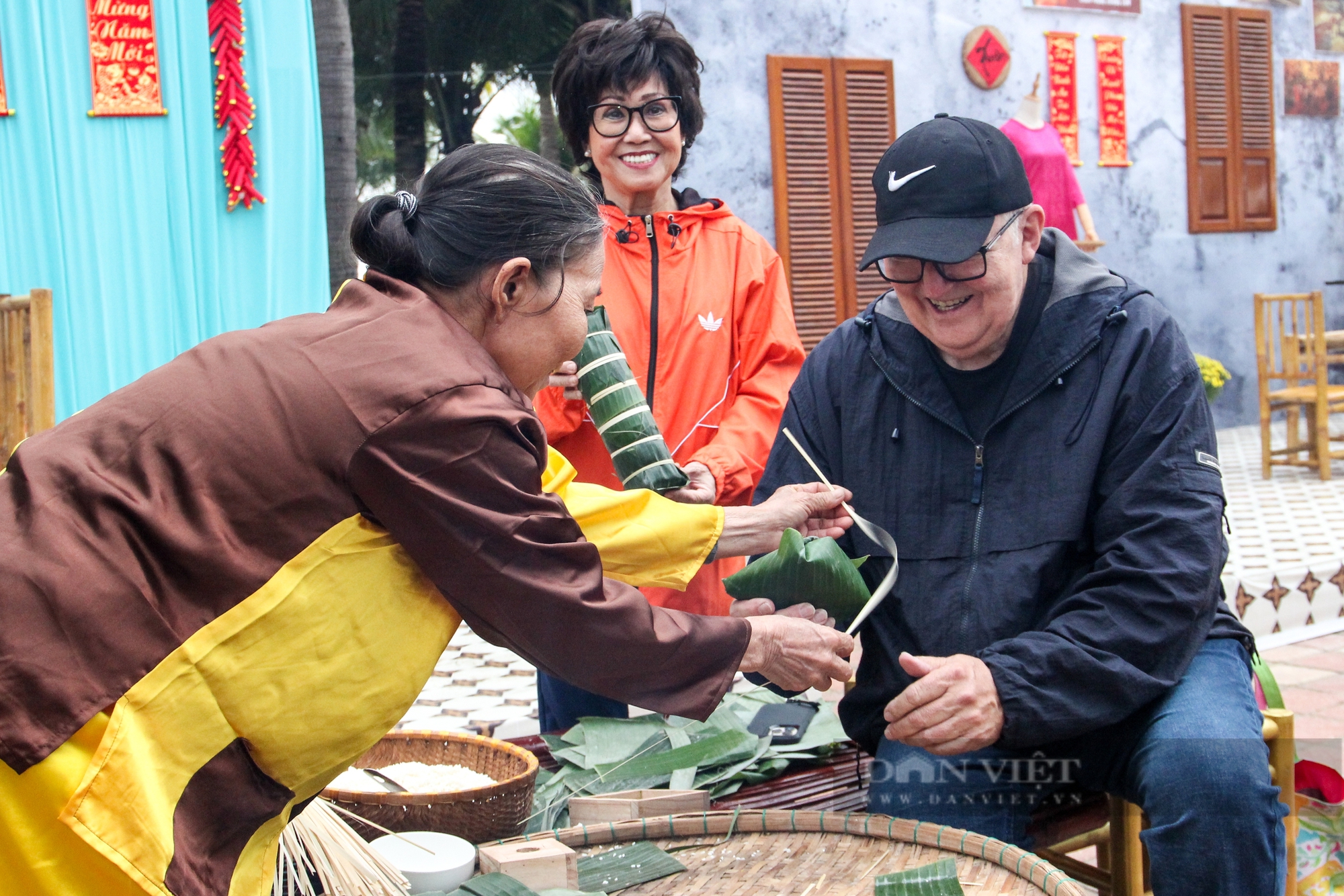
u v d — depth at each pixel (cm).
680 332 262
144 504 123
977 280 187
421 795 181
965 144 189
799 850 172
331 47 491
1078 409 197
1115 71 793
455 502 130
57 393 401
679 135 268
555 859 165
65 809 116
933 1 702
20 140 391
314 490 127
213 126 415
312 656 130
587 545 141
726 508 197
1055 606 195
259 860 137
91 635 119
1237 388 891
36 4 388
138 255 410
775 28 650
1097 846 255
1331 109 900
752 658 160
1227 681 190
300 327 135
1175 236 838
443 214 140
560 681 261
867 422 213
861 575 211
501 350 146
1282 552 547
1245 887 176
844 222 673
